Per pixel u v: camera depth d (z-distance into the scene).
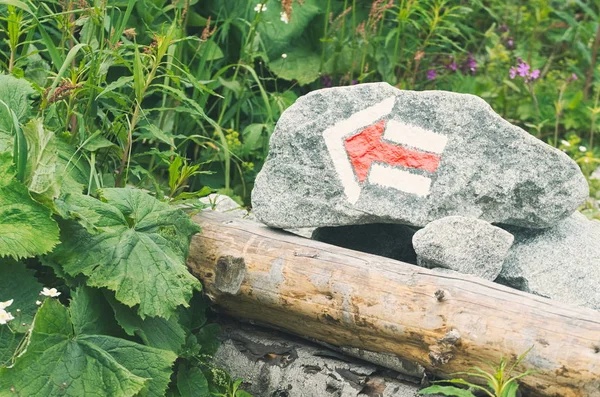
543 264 1.82
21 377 1.51
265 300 1.76
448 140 1.80
